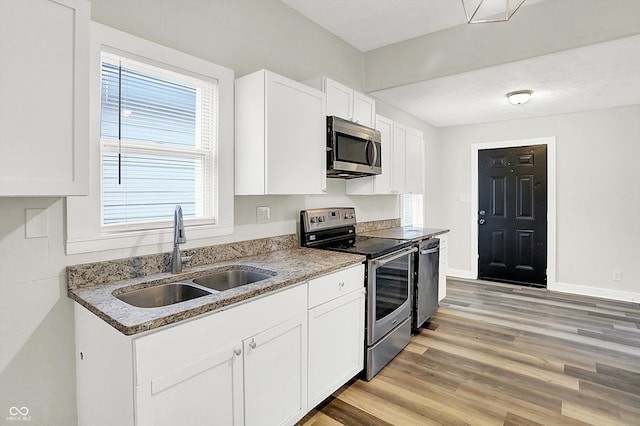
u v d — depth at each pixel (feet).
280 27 8.59
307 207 9.29
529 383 7.47
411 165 12.55
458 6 8.86
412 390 7.22
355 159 8.82
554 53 8.54
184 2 6.47
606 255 13.79
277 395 5.40
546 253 14.98
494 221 16.24
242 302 4.77
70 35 3.98
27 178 3.71
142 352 3.70
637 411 6.50
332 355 6.64
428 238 10.99
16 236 4.55
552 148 14.76
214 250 6.82
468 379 7.64
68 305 4.99
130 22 5.67
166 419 3.94
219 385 4.51
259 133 6.63
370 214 12.34
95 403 4.54
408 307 9.37
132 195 5.74
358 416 6.38
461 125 16.99
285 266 6.48
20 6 3.63
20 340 4.61
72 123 4.00
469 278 16.88
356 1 8.64
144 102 5.79
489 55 9.39
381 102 12.90
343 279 6.88
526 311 12.09
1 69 3.52
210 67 6.55
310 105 7.55
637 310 12.19
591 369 8.06
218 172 6.77
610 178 13.66
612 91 11.57
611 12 7.76
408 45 10.84
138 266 5.67
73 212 4.97
